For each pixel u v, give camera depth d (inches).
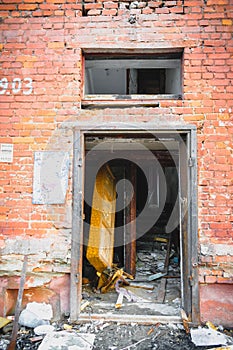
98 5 152.7
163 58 158.9
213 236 142.3
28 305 144.5
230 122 146.0
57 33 152.2
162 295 181.0
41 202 146.2
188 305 143.3
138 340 128.4
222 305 140.9
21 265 144.2
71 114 149.3
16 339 126.5
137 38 150.3
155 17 151.5
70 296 142.7
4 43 152.6
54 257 143.8
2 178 147.6
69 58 151.1
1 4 154.2
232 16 150.3
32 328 138.2
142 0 152.6
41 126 149.2
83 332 134.0
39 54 151.8
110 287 192.9
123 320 143.6
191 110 147.3
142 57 158.6
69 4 153.3
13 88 150.9
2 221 145.9
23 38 152.6
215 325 139.6
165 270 229.5
